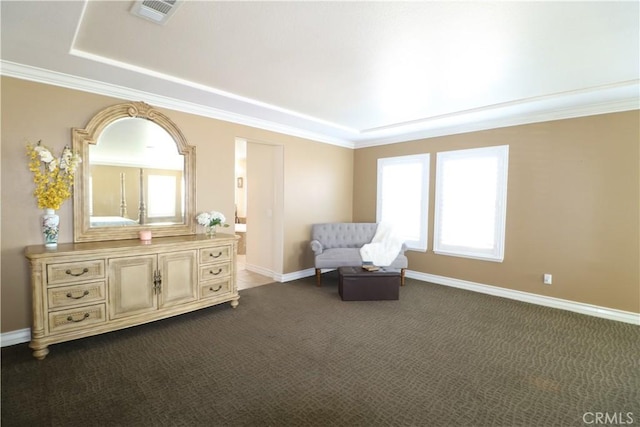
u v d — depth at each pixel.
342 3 1.84
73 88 2.97
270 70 2.84
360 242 5.42
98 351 2.68
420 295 4.36
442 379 2.32
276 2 1.84
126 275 2.89
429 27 2.10
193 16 1.99
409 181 5.30
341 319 3.47
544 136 3.94
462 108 3.90
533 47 2.36
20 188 2.76
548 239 3.95
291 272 5.12
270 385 2.22
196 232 3.88
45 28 2.09
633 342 2.94
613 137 3.50
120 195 3.29
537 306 3.94
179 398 2.07
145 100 3.40
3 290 2.71
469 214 4.60
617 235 3.50
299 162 5.14
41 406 1.96
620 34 2.16
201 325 3.26
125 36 2.26
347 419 1.89
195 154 3.82
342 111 4.08
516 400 2.09
